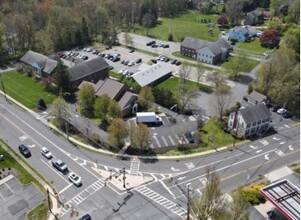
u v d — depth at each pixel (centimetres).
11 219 6181
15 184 6938
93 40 15525
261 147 8256
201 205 5706
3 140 8225
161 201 6631
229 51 14375
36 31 14675
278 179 7200
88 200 6619
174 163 7662
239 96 10712
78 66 11112
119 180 7119
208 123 9169
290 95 9819
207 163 7669
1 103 9862
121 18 17900
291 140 8519
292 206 6022
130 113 9600
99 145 8144
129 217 6275
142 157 7825
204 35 16800
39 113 9431
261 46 15225
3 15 15200
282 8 19050
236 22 18525
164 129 8856
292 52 11725
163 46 15038
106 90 9694
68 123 8850
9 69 12244
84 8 16762
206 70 12688
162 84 11419
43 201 6562
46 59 11612
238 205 5656
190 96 10038
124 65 12962
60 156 7750
